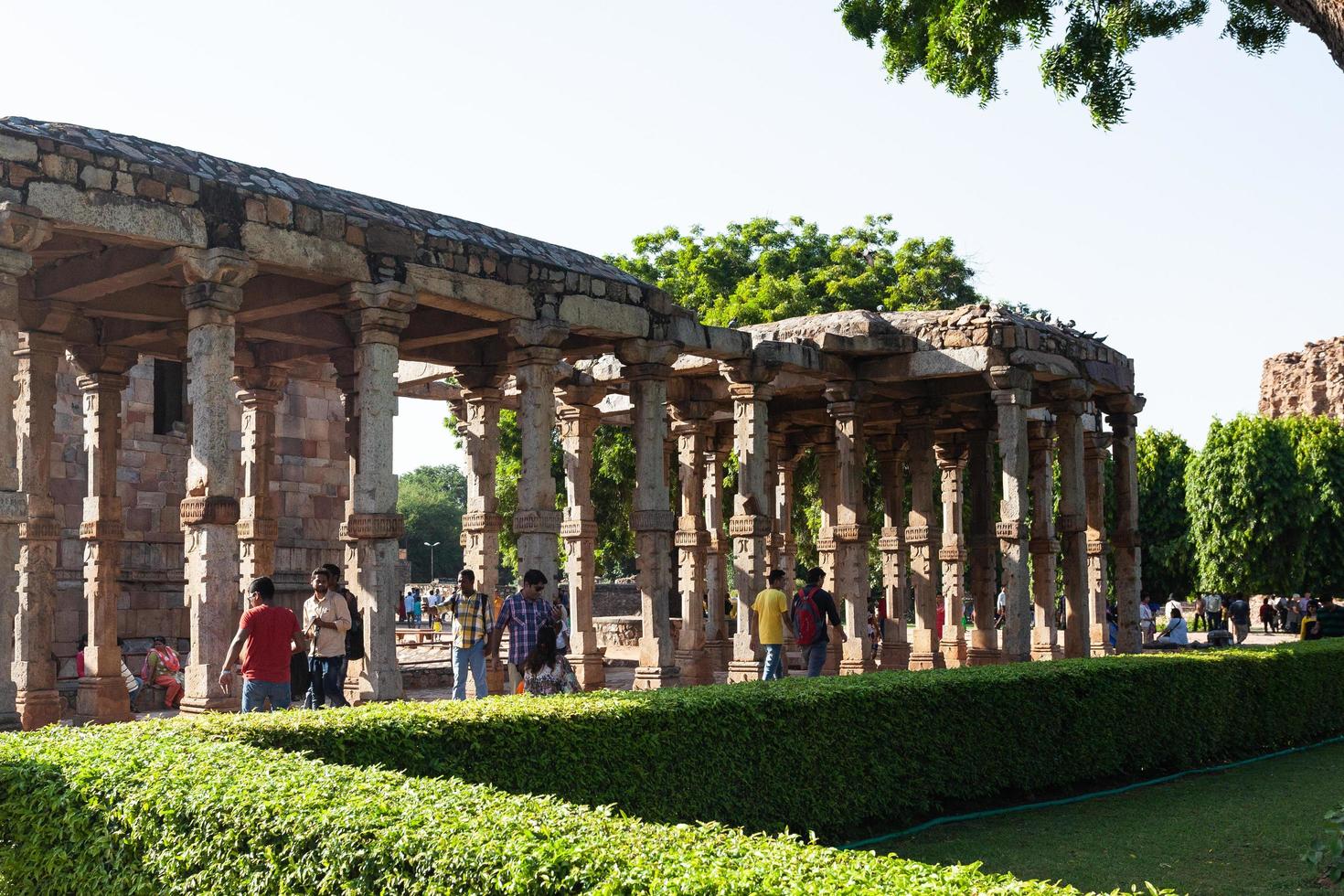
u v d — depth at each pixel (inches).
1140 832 377.1
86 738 258.2
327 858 177.8
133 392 781.3
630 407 885.8
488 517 700.7
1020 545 692.7
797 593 609.6
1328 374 2332.7
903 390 803.4
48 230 409.7
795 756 365.1
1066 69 462.3
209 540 445.1
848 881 147.5
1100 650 900.6
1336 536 1626.5
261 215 468.4
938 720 409.4
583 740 319.6
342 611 484.4
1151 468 1819.6
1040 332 739.4
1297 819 393.1
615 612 1611.7
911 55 526.3
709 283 1376.7
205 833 196.1
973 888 146.6
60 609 717.9
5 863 227.1
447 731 296.8
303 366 728.3
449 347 691.4
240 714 295.7
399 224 521.0
